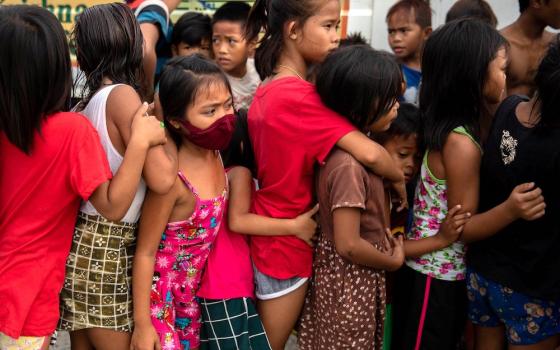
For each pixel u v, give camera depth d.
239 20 3.23
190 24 3.36
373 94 1.78
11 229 1.67
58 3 3.99
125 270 1.79
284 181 1.90
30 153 1.62
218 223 1.90
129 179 1.60
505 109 1.97
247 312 1.94
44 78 1.58
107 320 1.78
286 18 1.95
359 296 1.88
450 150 1.96
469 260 2.06
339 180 1.78
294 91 1.87
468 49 1.93
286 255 1.93
